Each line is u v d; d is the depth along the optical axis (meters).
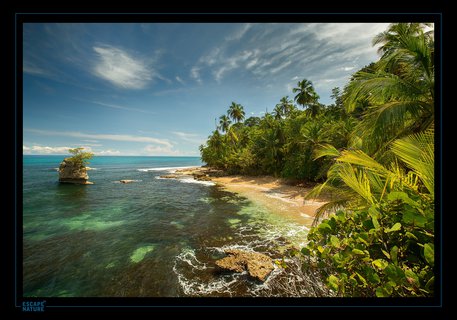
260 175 33.09
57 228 11.48
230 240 9.48
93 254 8.32
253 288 5.96
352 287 1.93
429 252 1.65
